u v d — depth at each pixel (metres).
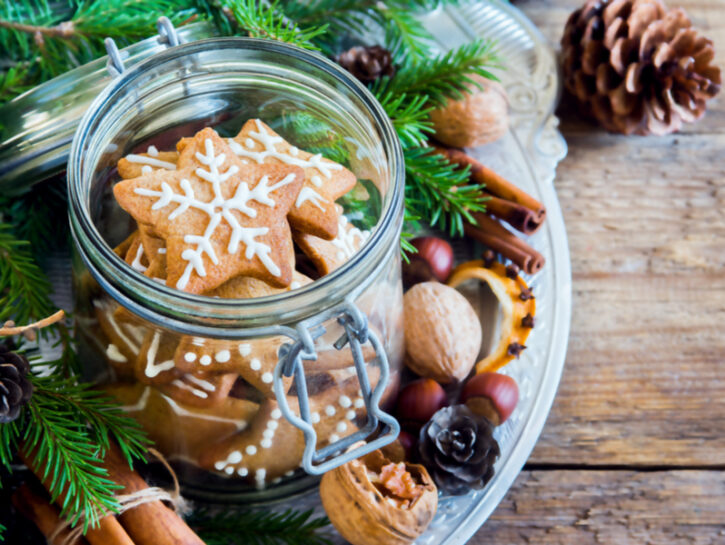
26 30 0.50
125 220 0.43
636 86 0.55
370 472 0.45
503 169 0.53
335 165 0.42
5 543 0.45
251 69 0.43
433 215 0.50
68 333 0.47
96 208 0.42
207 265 0.38
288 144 0.42
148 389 0.42
